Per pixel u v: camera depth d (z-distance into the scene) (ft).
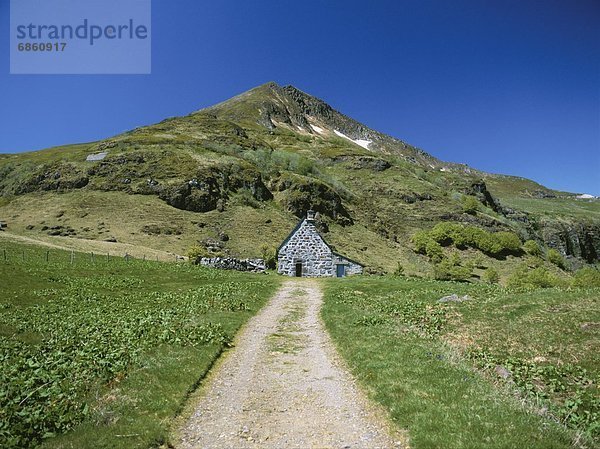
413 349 53.52
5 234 224.12
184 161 405.18
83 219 317.01
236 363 53.88
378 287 134.82
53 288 119.55
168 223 321.32
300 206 405.39
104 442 30.78
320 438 32.78
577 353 53.16
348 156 651.66
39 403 36.06
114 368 45.50
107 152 436.35
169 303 103.91
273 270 227.40
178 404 38.83
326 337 69.46
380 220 463.42
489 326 68.69
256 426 35.17
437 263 360.48
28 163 440.04
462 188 619.26
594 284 209.26
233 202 381.81
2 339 64.34
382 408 37.81
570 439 30.55
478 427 31.30
